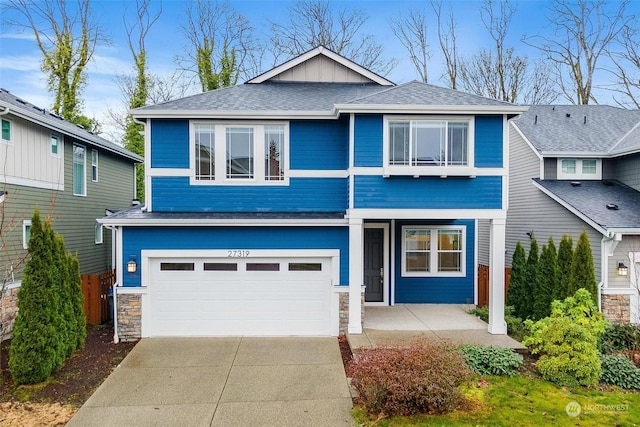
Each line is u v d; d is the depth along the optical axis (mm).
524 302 11703
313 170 11102
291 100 11719
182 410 6574
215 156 10977
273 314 10281
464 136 10156
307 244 10258
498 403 6695
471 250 13391
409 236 13312
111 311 12078
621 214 12055
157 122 10914
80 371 8094
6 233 10461
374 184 10094
